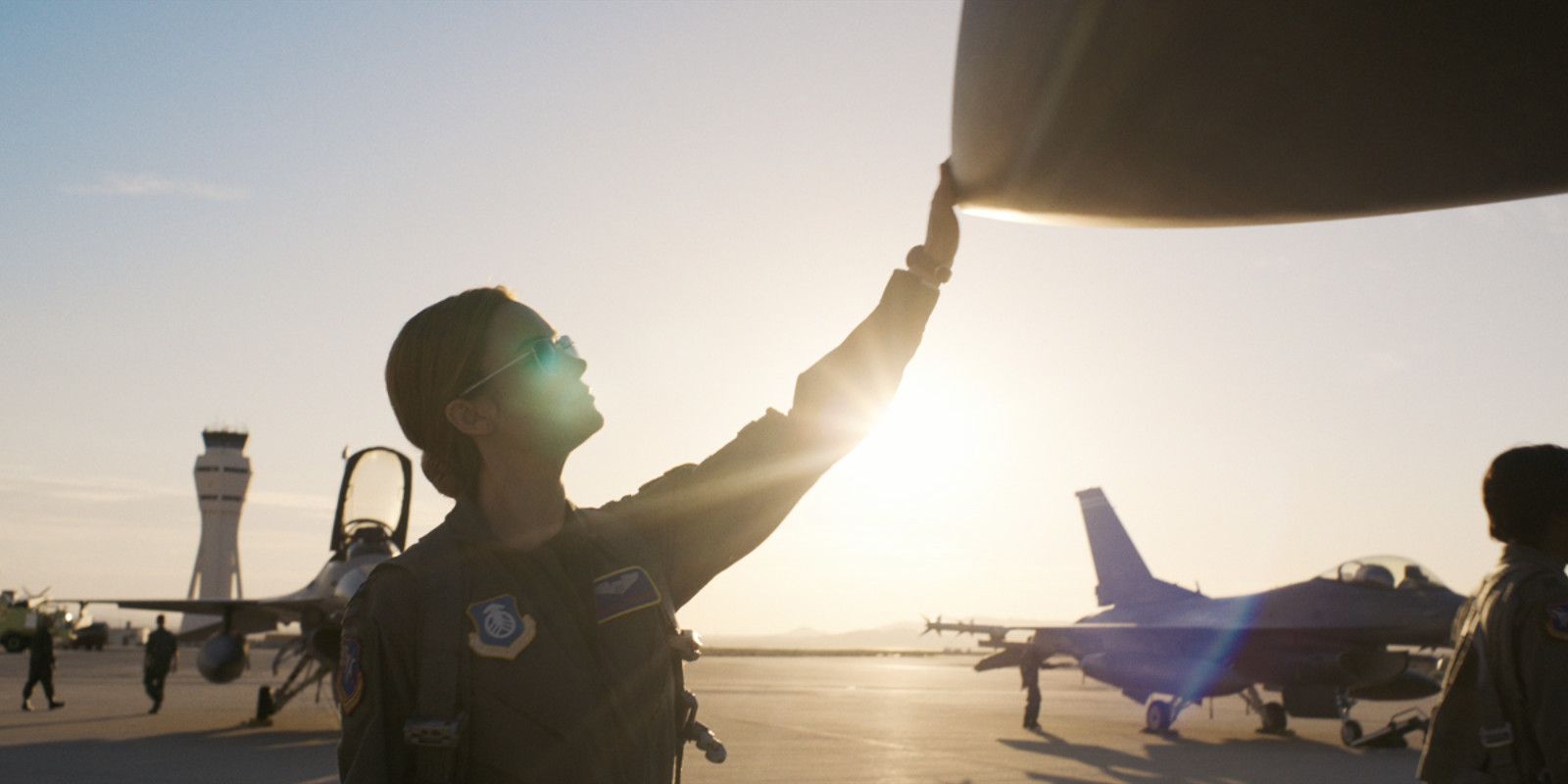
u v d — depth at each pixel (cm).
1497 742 264
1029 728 2231
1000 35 135
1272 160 137
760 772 1323
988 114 140
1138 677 2275
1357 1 116
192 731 1752
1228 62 122
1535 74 125
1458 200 148
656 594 148
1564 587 261
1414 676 2116
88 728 1781
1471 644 280
